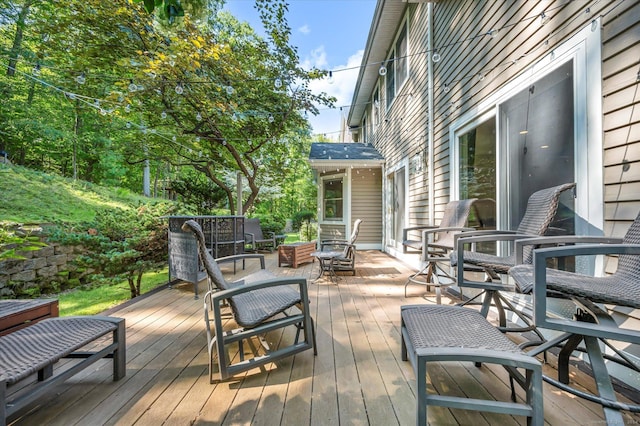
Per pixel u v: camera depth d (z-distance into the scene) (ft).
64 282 14.93
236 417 4.44
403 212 20.11
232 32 24.77
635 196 4.97
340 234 26.71
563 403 4.75
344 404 4.74
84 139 29.68
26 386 5.09
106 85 17.11
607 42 5.48
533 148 7.49
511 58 8.36
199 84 17.01
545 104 7.07
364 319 8.59
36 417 4.44
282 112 22.56
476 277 10.15
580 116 6.02
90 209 20.21
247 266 17.49
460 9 11.63
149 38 15.83
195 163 25.75
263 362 5.55
